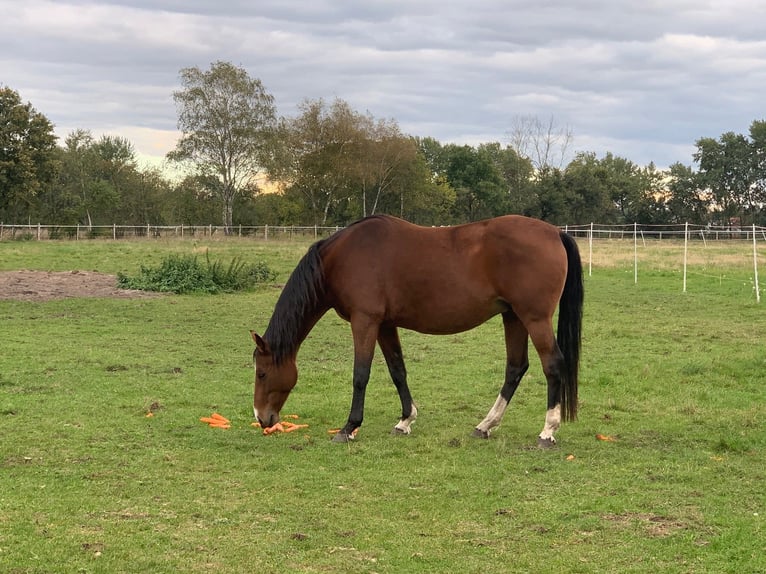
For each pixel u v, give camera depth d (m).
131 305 16.41
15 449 6.34
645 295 19.34
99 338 12.38
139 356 10.92
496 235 6.64
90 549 4.32
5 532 4.55
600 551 4.38
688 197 76.44
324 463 6.18
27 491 5.30
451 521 4.86
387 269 6.81
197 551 4.35
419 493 5.41
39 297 17.00
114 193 55.44
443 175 72.88
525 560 4.27
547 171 70.06
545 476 5.81
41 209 53.62
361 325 6.86
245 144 54.94
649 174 81.25
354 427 6.91
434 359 11.13
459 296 6.70
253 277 21.03
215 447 6.61
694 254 32.91
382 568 4.17
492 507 5.12
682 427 7.35
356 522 4.83
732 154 77.38
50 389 8.66
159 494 5.32
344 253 6.95
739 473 5.86
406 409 7.20
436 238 6.83
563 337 6.80
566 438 6.98
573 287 6.78
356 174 59.12
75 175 60.56
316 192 62.75
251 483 5.60
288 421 7.65
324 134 59.16
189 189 57.56
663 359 10.93
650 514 4.96
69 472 5.77
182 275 19.38
